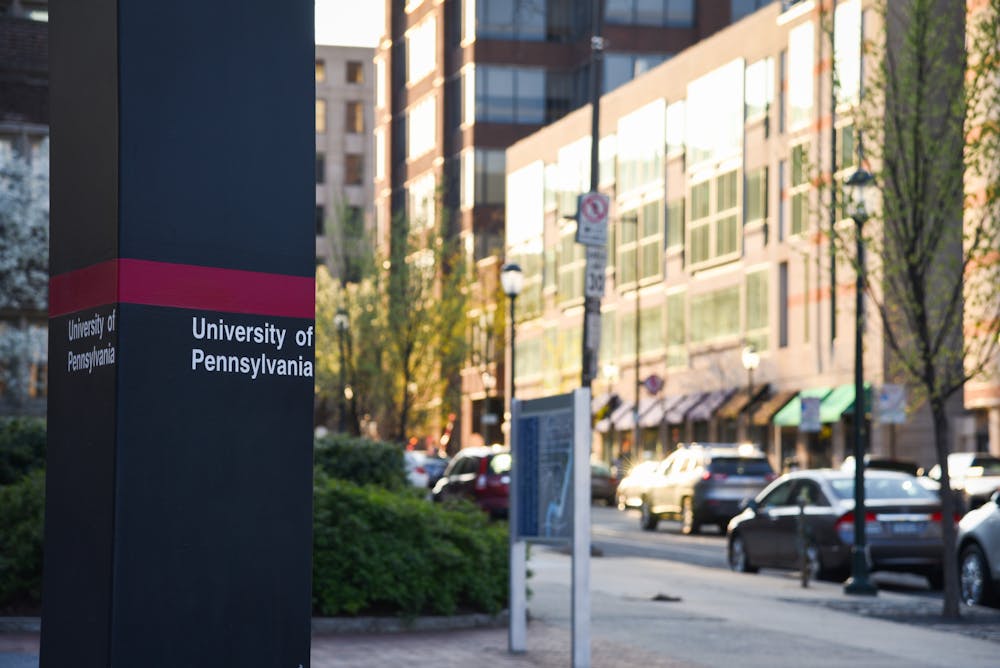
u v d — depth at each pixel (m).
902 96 20.84
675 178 77.25
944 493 20.31
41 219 42.03
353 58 131.50
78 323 6.66
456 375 74.25
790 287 64.38
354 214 79.12
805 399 40.62
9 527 16.03
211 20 6.58
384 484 22.36
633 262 82.31
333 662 13.37
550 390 91.81
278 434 6.71
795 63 64.00
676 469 44.84
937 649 15.83
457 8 106.12
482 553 17.06
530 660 13.80
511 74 103.31
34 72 43.62
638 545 38.06
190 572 6.48
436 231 71.94
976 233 20.67
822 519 26.53
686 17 100.44
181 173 6.50
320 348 79.00
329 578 16.08
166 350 6.45
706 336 73.25
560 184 91.50
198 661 6.48
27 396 42.38
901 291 21.31
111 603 6.31
